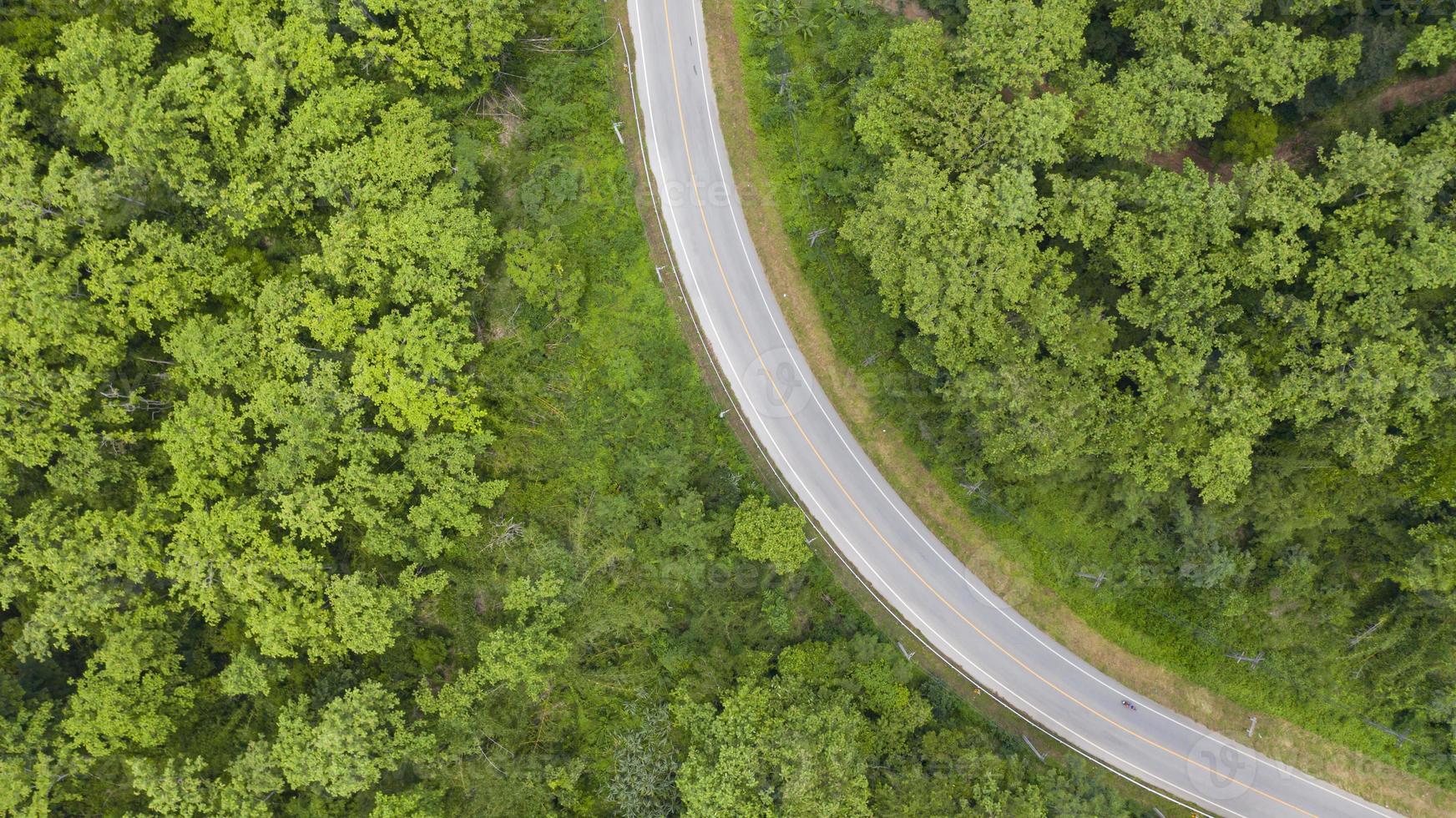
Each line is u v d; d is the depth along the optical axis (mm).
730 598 42156
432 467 39469
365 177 39406
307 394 38531
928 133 38781
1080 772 41344
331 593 38469
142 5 39250
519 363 42375
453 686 39406
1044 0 38188
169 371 39469
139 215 39188
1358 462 36406
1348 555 40938
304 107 38688
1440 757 41750
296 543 41156
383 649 39344
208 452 38438
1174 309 37156
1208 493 37938
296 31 38594
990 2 37969
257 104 39062
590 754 41750
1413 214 35156
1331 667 42375
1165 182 36688
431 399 39062
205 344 38656
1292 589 40875
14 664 38781
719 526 41875
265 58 38219
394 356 39156
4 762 36406
